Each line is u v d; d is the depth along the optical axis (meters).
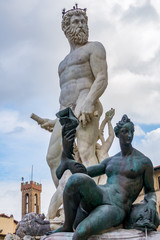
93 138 7.23
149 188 3.74
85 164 7.09
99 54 7.48
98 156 7.43
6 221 30.38
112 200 3.50
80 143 7.17
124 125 3.76
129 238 3.36
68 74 7.65
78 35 7.68
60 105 7.71
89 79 7.55
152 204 3.60
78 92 7.47
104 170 3.89
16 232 6.32
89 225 3.26
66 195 3.37
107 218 3.36
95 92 7.24
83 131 7.17
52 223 6.25
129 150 3.77
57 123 7.59
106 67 7.52
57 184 7.26
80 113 7.12
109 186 3.61
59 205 6.77
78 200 3.37
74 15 7.79
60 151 7.35
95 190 3.38
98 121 7.41
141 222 3.48
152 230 3.50
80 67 7.57
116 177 3.68
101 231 3.35
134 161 3.71
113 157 3.86
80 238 3.21
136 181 3.67
